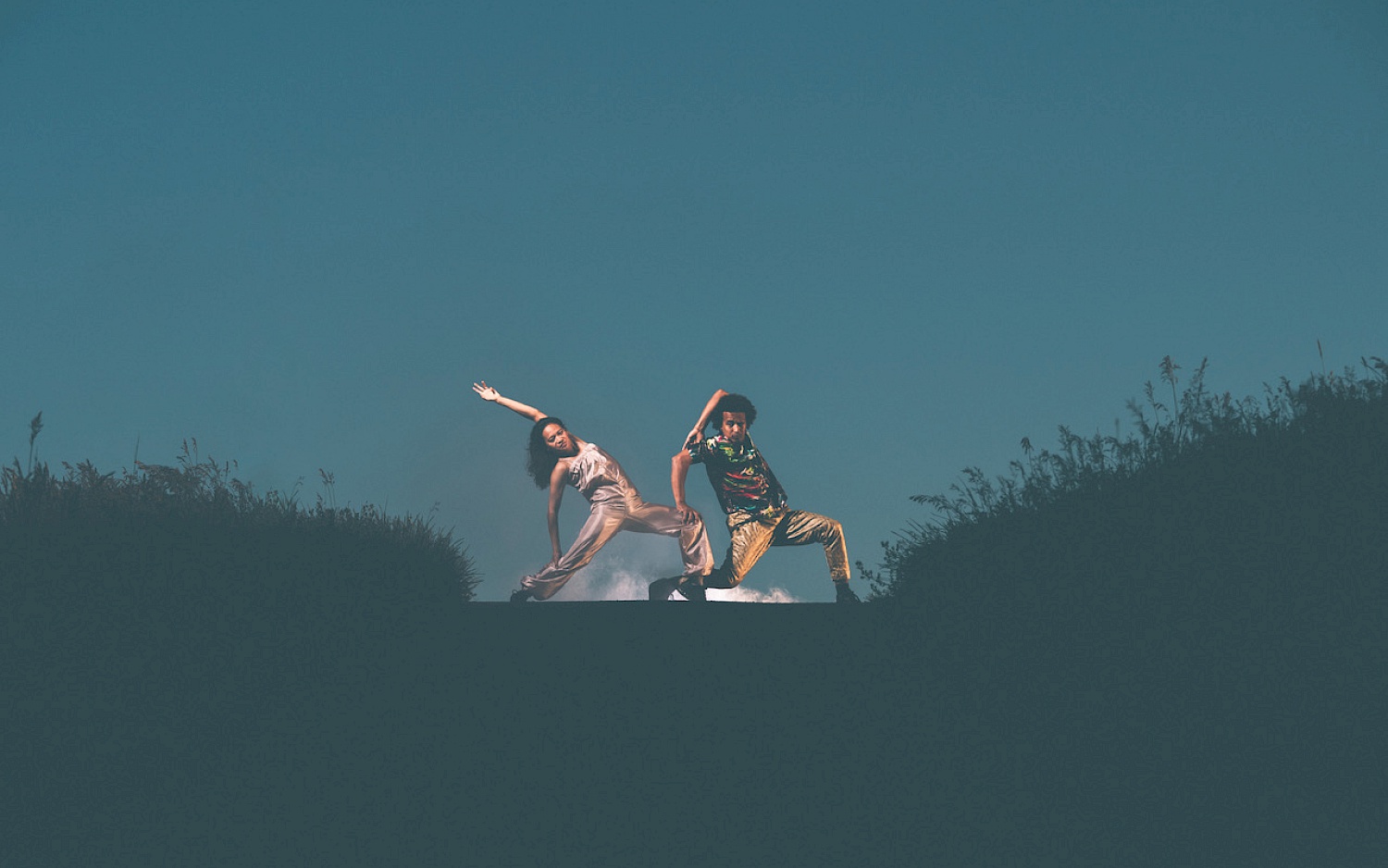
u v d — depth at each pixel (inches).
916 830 169.0
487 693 219.1
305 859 165.3
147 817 179.0
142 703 203.6
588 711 211.6
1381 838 151.5
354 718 209.3
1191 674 174.4
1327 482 186.4
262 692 212.2
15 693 200.4
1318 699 164.2
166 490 285.7
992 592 212.1
